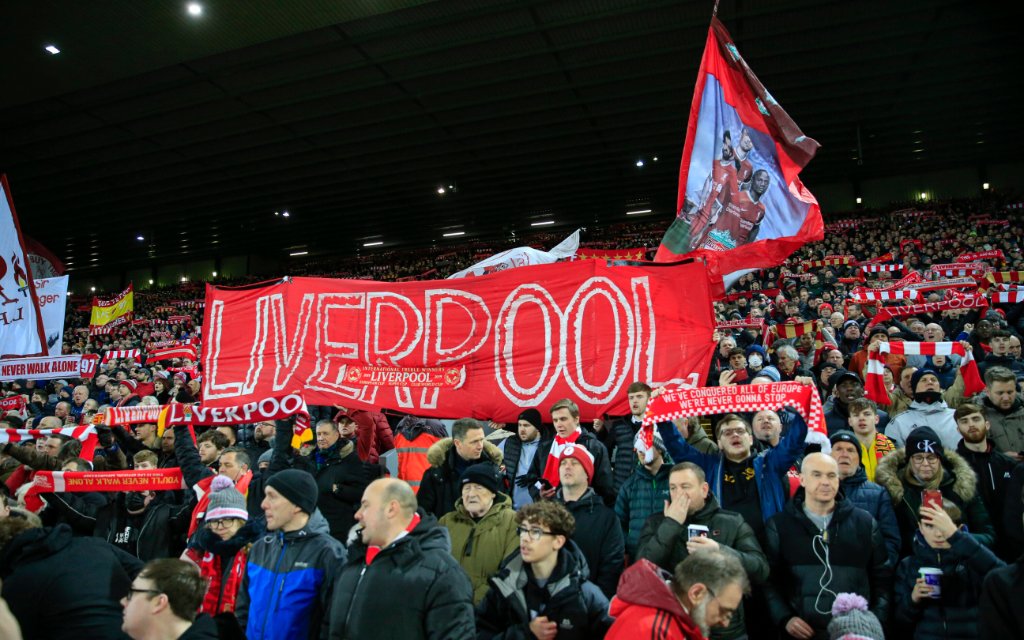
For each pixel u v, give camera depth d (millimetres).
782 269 20719
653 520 3480
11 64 19750
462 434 4348
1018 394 4586
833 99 23641
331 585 3221
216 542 3682
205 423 4383
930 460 3609
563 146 26891
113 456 5738
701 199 5789
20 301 6562
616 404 4711
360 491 4852
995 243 20391
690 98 23297
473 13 18375
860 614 2510
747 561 3244
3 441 5004
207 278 46938
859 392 4945
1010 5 17703
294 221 37031
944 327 8109
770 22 18719
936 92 22797
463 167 29297
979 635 2703
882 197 34031
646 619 2322
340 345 5562
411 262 41094
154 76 21188
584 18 18594
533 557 2959
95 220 35156
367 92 22672
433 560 2912
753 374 6570
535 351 5020
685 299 4715
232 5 17469
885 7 18016
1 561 3174
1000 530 3760
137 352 13703
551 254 11234
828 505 3395
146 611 2654
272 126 24609
